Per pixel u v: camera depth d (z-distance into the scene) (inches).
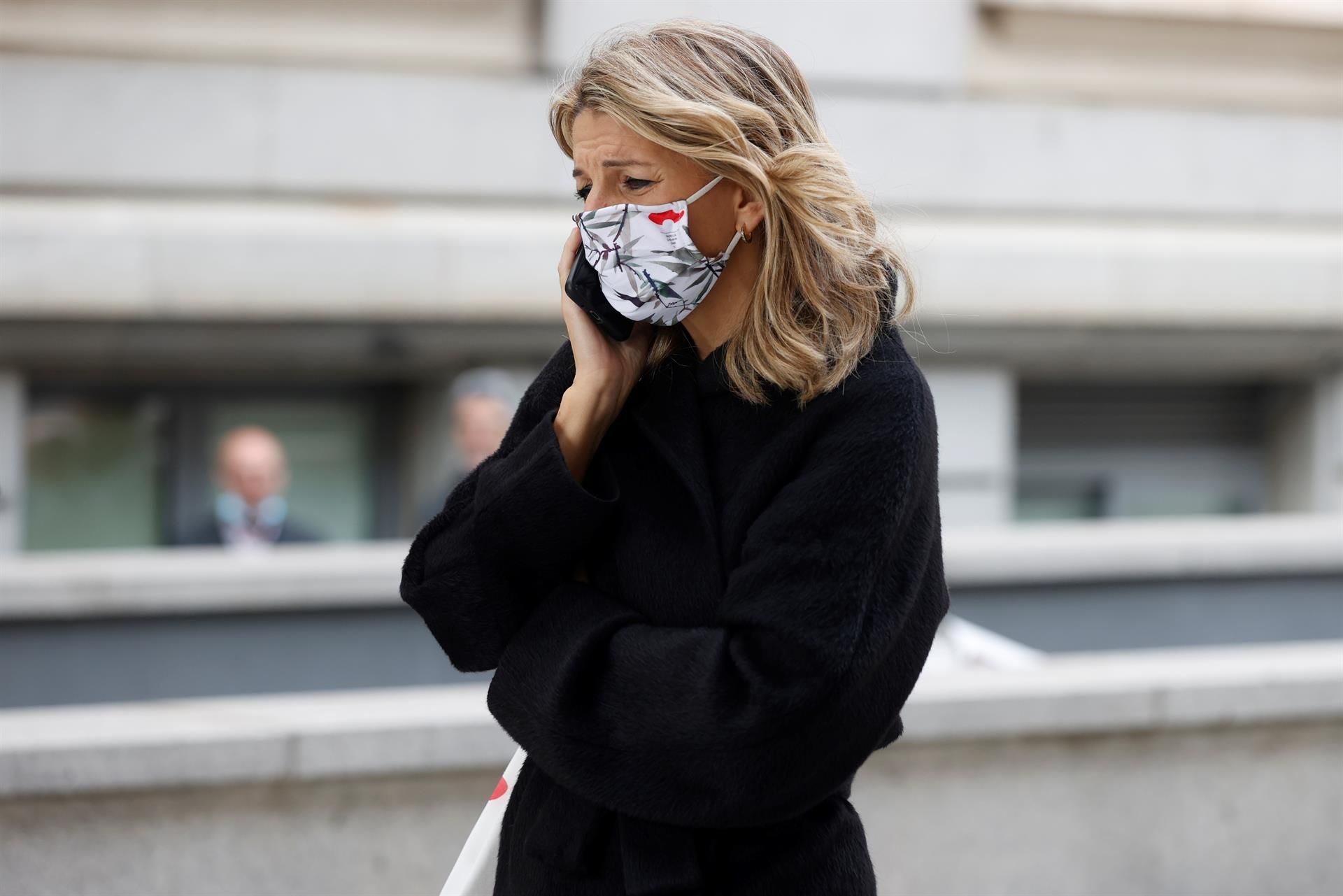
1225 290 500.1
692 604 84.4
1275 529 339.0
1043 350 496.1
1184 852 201.9
